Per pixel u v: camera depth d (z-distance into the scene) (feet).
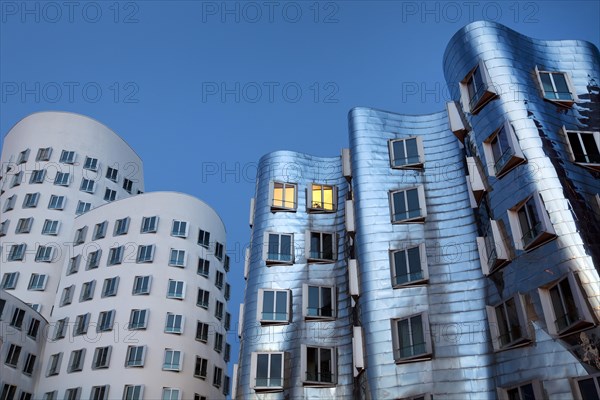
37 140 194.29
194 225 170.50
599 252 76.79
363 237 101.55
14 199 183.52
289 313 106.93
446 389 82.38
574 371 70.74
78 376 141.49
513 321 80.23
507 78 96.99
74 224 177.17
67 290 160.04
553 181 83.87
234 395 103.60
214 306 165.07
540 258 79.92
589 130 92.17
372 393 86.48
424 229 99.66
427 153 109.70
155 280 155.22
